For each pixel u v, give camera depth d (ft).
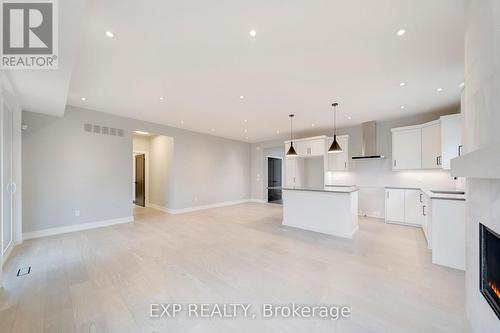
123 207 17.01
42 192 13.30
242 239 12.67
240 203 27.86
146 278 8.00
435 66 9.04
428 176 16.43
